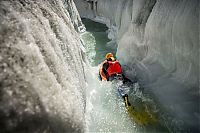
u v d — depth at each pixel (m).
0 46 1.45
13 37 1.61
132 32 6.32
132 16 6.34
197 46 3.50
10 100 1.28
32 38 1.88
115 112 3.98
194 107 3.48
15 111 1.28
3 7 1.73
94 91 4.53
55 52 2.37
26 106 1.37
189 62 3.79
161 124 3.60
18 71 1.47
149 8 5.73
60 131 1.64
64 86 2.12
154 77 4.74
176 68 4.24
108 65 4.96
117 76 4.82
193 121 3.36
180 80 4.01
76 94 2.37
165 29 4.52
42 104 1.51
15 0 2.05
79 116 2.08
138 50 5.83
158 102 4.11
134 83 5.00
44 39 2.17
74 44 3.66
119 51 6.82
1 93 1.26
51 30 2.63
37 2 2.69
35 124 1.38
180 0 4.29
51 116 1.56
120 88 4.50
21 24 1.80
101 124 3.57
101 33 10.33
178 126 3.43
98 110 3.96
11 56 1.48
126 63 6.15
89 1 13.22
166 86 4.23
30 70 1.59
